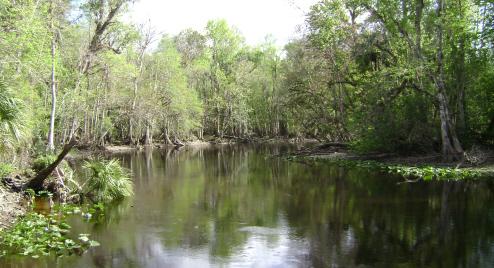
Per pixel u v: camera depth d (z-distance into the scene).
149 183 20.73
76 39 27.25
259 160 32.84
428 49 26.23
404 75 25.48
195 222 12.57
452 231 11.12
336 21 30.95
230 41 67.38
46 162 17.52
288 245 10.22
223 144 60.16
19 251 9.66
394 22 26.00
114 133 50.97
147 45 48.50
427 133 26.45
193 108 55.06
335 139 39.44
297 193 17.31
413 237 10.69
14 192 14.90
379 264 8.81
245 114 64.75
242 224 12.31
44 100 25.89
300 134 49.19
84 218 12.99
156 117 51.16
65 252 9.72
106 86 39.38
